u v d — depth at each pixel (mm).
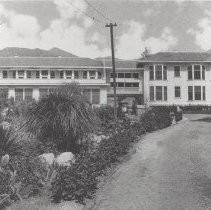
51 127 17078
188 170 15414
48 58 55188
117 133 20172
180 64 56375
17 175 11867
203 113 50750
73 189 11406
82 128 17219
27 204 10820
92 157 14430
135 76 59625
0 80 51781
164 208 10930
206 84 56219
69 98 17359
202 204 11180
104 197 12070
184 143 21844
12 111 24406
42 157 14000
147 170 15586
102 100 52625
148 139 23734
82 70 53750
